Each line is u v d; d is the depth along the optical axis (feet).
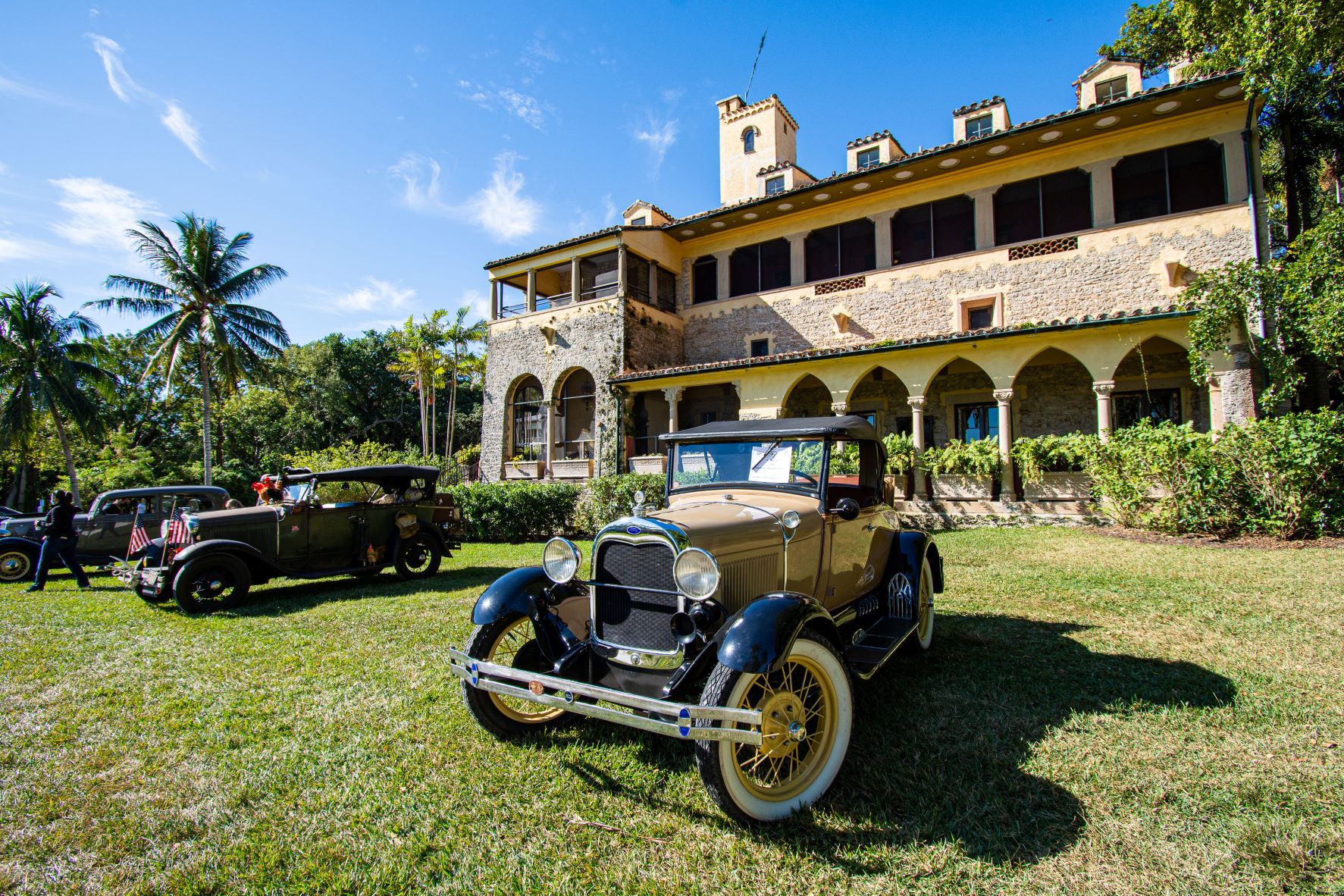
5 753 11.87
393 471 32.53
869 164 63.82
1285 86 38.04
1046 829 8.63
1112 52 59.36
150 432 123.24
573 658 11.76
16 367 82.02
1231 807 8.93
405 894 7.76
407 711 13.62
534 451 70.59
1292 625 17.17
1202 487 32.07
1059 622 18.80
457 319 114.62
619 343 62.54
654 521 11.44
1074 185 50.78
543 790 10.23
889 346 47.06
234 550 26.40
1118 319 39.52
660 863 8.29
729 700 9.13
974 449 44.78
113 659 18.13
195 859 8.54
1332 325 32.81
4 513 64.13
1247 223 43.29
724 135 78.79
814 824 9.06
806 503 13.91
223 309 87.04
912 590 15.51
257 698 14.62
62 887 8.02
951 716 12.34
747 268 67.51
